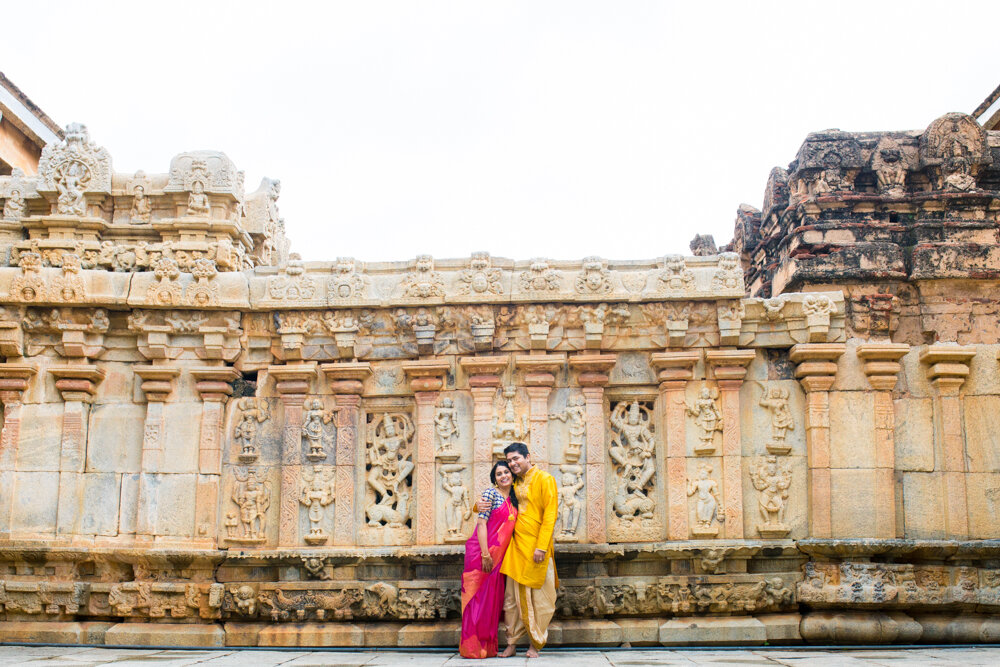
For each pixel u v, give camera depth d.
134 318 10.16
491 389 9.95
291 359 10.31
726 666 7.47
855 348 9.98
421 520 9.78
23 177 10.91
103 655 8.69
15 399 10.16
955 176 10.80
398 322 10.02
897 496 9.73
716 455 9.84
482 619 8.29
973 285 10.41
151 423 10.12
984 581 9.38
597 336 9.91
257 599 9.68
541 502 8.27
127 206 10.73
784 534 9.66
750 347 10.06
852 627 9.29
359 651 9.20
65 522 9.95
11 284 10.05
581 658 8.22
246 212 11.72
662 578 9.56
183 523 9.97
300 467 10.00
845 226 10.85
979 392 9.78
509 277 9.97
